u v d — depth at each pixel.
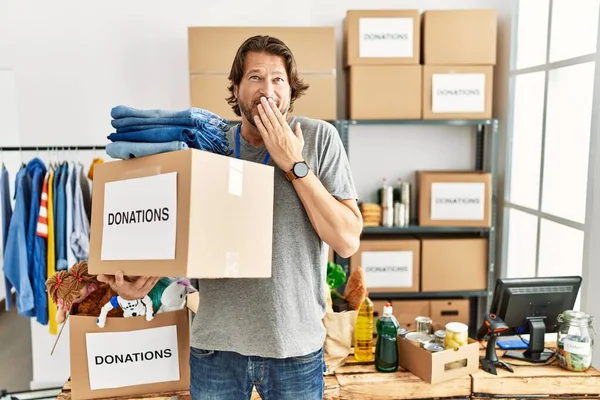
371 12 2.81
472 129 3.28
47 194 2.52
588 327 1.73
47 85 2.96
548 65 2.58
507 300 1.81
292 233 1.22
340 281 1.92
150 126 1.11
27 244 2.55
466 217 2.94
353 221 1.22
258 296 1.20
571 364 1.70
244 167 1.10
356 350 1.78
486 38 2.84
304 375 1.22
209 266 1.03
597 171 2.17
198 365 1.28
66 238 2.55
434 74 2.85
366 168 3.27
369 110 2.86
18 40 2.92
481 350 1.85
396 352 1.69
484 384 1.64
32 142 2.99
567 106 2.44
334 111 2.81
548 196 2.62
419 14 2.89
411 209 3.29
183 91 3.05
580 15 2.32
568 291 1.84
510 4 2.97
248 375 1.22
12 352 3.38
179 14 3.00
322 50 2.78
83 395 1.45
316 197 1.17
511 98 2.99
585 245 2.25
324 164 1.25
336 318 1.71
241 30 2.75
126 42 2.99
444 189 2.93
